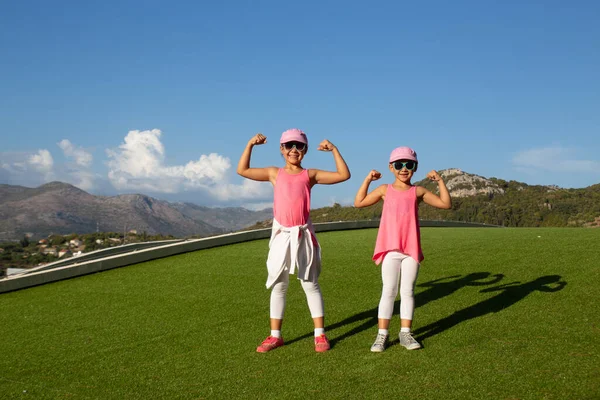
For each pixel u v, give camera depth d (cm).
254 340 630
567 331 560
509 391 420
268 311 771
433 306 711
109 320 805
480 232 1457
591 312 621
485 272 887
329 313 726
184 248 1377
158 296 936
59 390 523
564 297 691
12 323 850
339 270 1005
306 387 464
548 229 1477
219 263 1203
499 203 8538
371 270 991
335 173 589
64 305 945
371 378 471
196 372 534
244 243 1499
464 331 587
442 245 1199
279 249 576
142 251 1295
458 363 489
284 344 598
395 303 759
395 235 563
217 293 916
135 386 512
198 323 735
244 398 454
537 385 427
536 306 662
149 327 740
